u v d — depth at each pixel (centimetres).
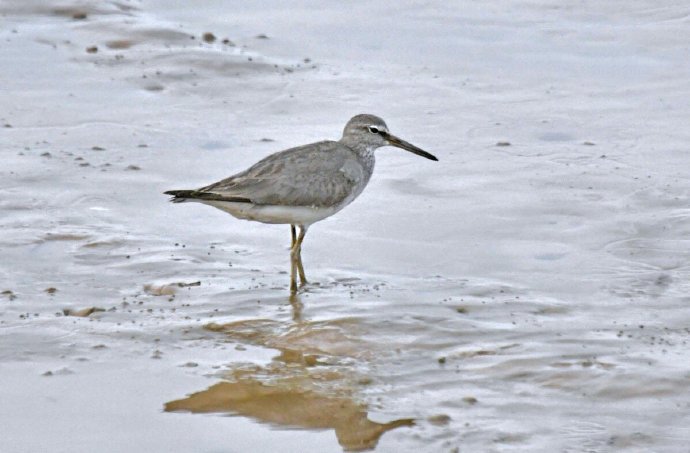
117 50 2459
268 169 1506
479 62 2412
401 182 1844
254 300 1457
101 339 1352
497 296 1457
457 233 1661
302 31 2594
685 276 1495
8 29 2558
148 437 1144
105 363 1297
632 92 2223
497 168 1883
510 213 1717
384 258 1593
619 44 2483
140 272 1539
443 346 1327
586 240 1619
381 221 1708
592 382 1229
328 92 2258
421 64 2408
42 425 1164
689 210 1692
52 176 1850
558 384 1231
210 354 1321
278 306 1439
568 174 1847
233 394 1231
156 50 2450
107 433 1150
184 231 1683
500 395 1215
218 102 2216
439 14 2689
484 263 1563
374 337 1352
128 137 2033
